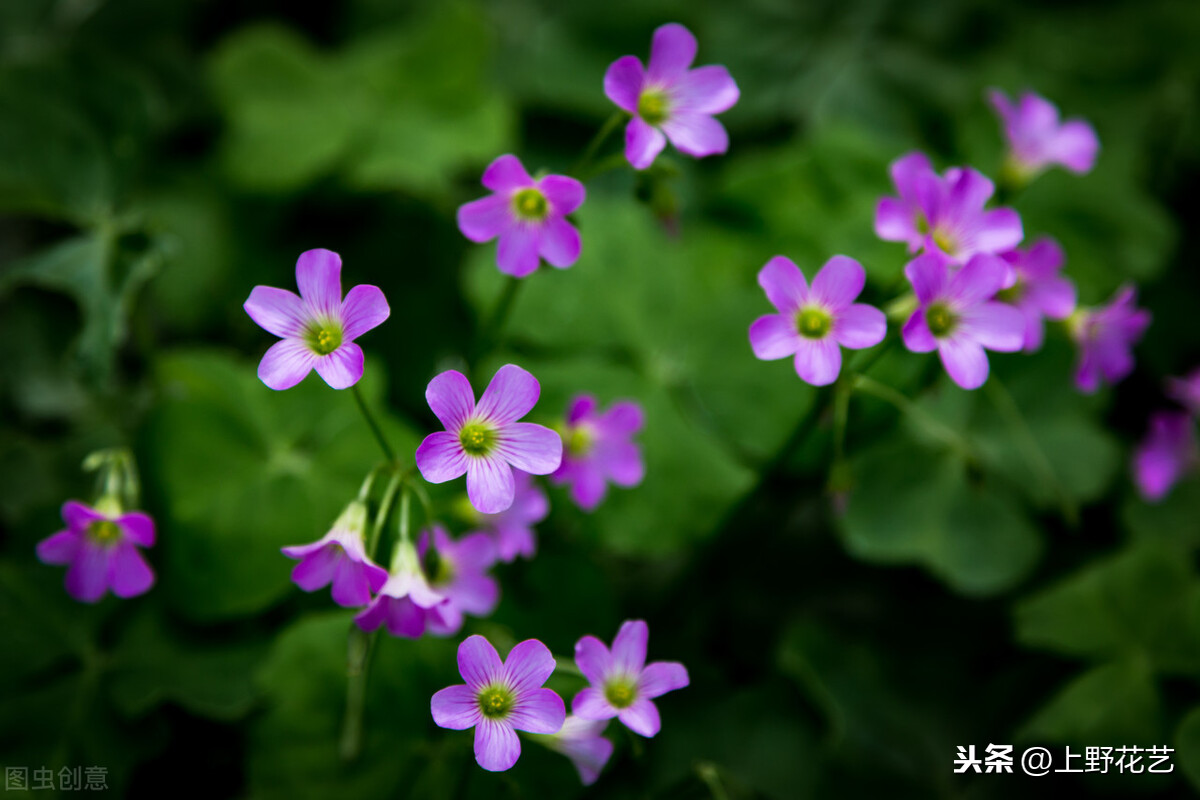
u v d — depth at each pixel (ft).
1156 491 1.50
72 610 1.39
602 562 1.49
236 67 1.63
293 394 1.42
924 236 1.30
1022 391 1.51
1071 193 1.57
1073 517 1.45
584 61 1.68
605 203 1.52
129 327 1.55
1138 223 1.57
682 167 1.62
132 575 1.31
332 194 1.61
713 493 1.43
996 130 1.58
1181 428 1.49
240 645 1.39
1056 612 1.45
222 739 1.42
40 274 1.43
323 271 1.23
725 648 1.49
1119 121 1.64
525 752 1.33
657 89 1.28
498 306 1.37
